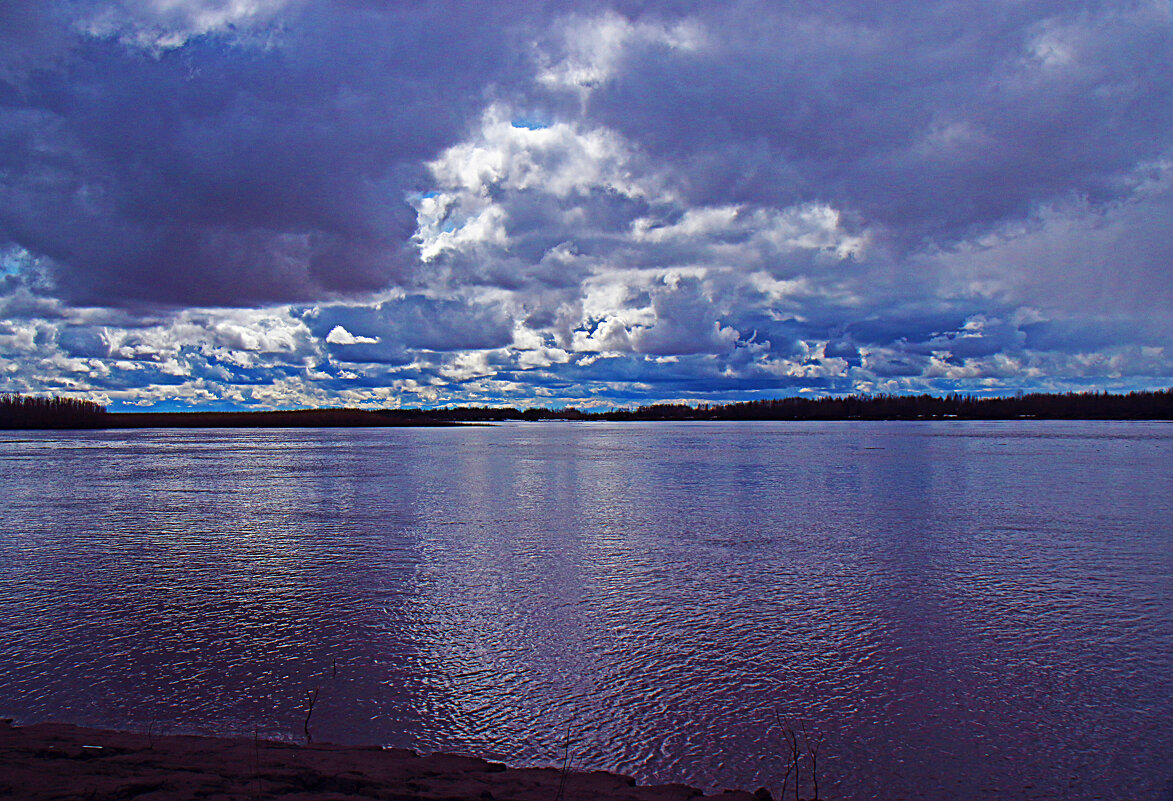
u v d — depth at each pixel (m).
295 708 10.48
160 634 13.66
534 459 63.50
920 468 50.41
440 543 22.58
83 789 6.04
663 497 34.62
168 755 7.55
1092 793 8.52
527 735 9.77
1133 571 18.70
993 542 22.59
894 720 10.30
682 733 9.86
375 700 10.78
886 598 16.19
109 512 29.83
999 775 8.88
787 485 39.78
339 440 111.31
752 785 8.60
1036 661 12.45
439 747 9.38
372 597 16.23
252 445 92.00
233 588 17.02
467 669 12.00
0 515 29.02
